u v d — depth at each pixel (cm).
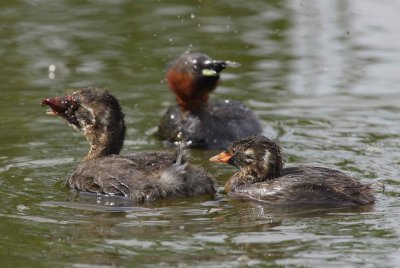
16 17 2334
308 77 2016
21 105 1853
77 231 1240
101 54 2131
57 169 1538
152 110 1877
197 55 1811
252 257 1148
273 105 1888
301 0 2448
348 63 2086
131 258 1147
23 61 2083
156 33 2242
